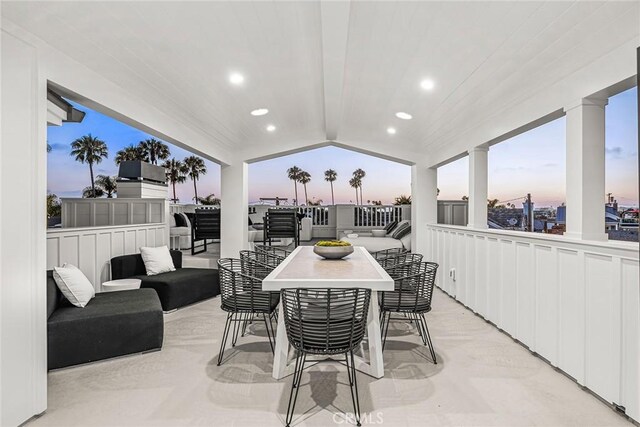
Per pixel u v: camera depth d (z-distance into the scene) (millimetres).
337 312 2248
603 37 2250
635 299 1964
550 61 2689
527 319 3021
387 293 3146
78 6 2137
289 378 2508
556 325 2629
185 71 3334
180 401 2201
